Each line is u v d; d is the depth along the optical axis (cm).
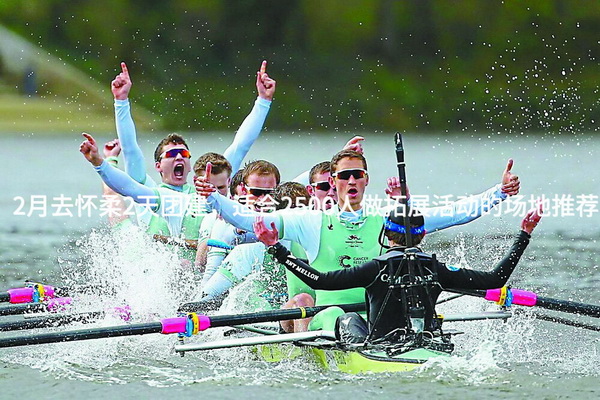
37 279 4538
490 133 19588
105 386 2775
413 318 2714
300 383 2742
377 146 16462
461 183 9575
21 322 3180
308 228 3103
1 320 3762
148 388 2739
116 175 3569
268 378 2806
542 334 3375
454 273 2777
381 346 2755
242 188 3572
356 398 2570
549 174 10600
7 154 13988
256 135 4241
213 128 18950
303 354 3028
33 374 2905
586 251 5322
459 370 2747
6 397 2681
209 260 3694
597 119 19700
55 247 5578
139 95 19938
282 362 3019
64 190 8862
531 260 5016
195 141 15300
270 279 3459
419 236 2762
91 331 2859
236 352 3162
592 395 2614
